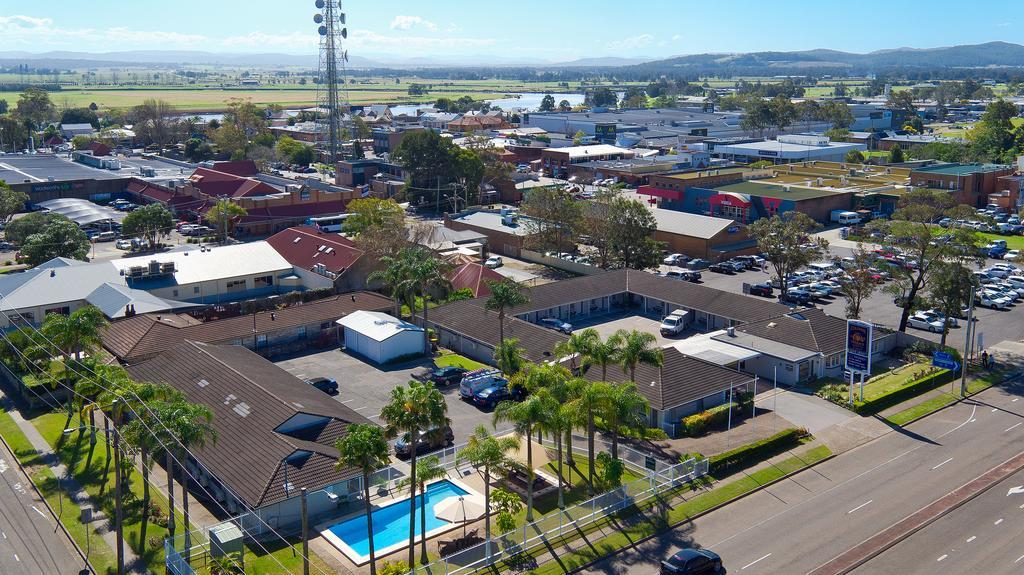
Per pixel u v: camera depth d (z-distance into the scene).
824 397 80.62
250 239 161.38
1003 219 168.62
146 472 64.75
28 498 62.25
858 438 72.00
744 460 67.25
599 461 66.25
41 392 79.81
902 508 59.81
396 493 62.66
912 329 103.56
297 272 122.31
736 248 140.75
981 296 113.94
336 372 88.75
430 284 98.50
